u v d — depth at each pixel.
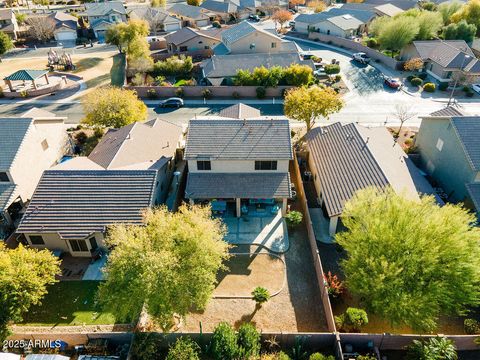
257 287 27.06
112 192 32.34
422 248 23.12
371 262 22.66
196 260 23.27
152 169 34.62
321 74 68.94
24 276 23.92
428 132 41.31
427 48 71.19
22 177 36.66
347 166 35.44
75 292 28.56
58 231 30.19
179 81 68.69
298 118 46.47
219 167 35.34
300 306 27.05
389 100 60.38
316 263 29.38
